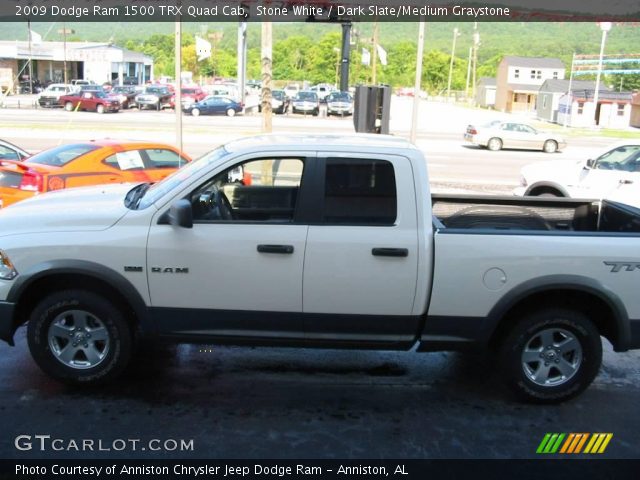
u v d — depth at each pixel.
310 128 34.50
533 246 4.48
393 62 102.62
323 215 4.49
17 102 47.41
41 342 4.60
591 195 10.48
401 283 4.47
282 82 93.44
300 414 4.47
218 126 34.31
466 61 116.12
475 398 4.83
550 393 4.69
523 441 4.21
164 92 49.25
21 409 4.41
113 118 38.41
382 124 10.59
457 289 4.49
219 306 4.53
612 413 4.66
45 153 10.20
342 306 4.52
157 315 4.57
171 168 10.88
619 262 4.50
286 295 4.50
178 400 4.61
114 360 4.66
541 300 4.72
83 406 4.48
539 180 11.16
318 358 5.49
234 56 101.94
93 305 4.57
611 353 5.86
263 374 5.12
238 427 4.26
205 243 4.45
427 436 4.23
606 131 48.09
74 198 5.10
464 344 4.61
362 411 4.55
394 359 5.53
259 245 4.43
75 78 61.06
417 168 4.52
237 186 4.62
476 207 6.05
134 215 4.54
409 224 4.47
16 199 9.12
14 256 4.47
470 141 30.41
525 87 80.12
